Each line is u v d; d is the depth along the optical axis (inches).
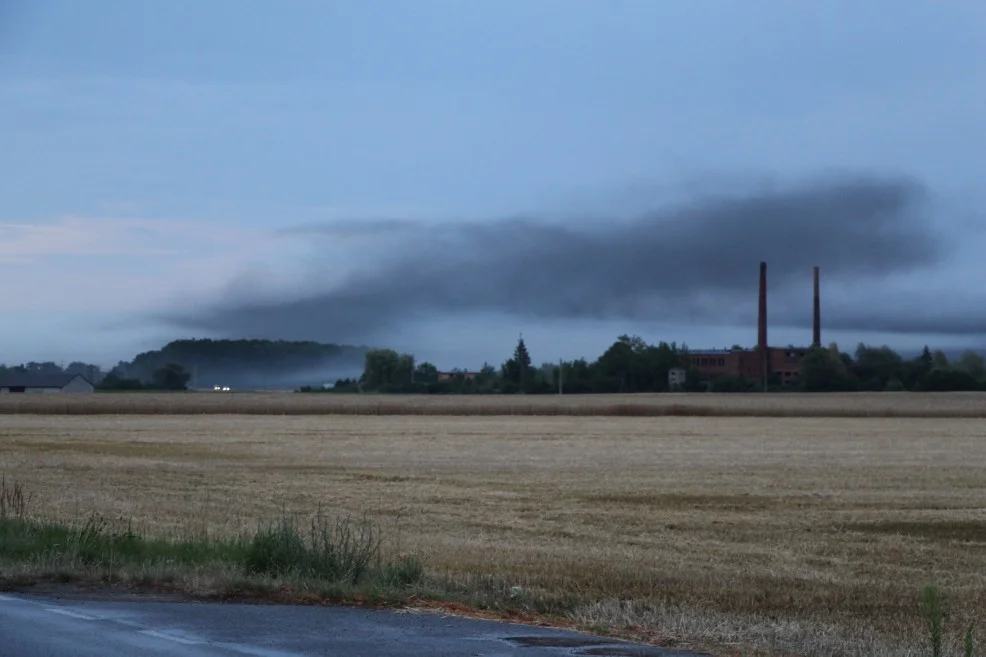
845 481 1460.4
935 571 756.6
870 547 873.5
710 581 641.0
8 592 525.7
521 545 827.4
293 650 398.9
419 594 534.0
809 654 422.0
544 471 1608.0
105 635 420.5
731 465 1733.5
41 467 1594.5
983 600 622.2
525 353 7564.0
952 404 4473.4
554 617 498.3
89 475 1471.5
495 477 1508.4
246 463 1732.3
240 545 629.3
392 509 1112.2
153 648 396.8
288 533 612.7
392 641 420.5
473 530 941.8
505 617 492.4
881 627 516.4
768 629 468.4
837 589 633.0
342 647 406.6
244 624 449.7
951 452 2060.8
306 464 1720.0
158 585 543.2
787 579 671.8
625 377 7150.6
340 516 1033.5
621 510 1126.4
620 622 480.4
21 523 717.9
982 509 1152.2
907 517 1080.8
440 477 1502.2
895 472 1609.3
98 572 563.2
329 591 521.7
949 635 499.5
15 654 382.3
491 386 7229.3
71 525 812.0
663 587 609.6
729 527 994.7
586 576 644.7
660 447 2176.4
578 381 7037.4
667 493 1296.8
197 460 1782.7
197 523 898.1
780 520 1050.7
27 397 4195.4
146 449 2047.2
